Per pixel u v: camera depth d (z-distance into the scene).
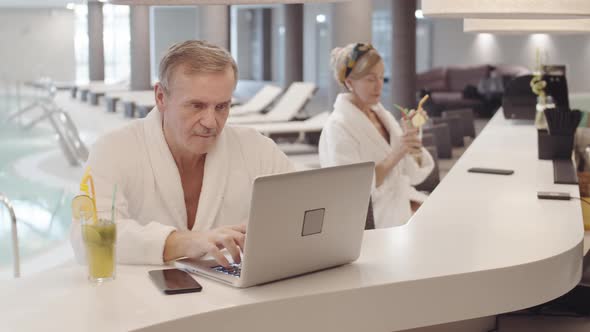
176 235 2.19
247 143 2.63
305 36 23.14
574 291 2.76
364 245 2.39
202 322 1.78
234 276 1.99
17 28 12.20
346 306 1.96
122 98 16.53
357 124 4.08
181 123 2.26
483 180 3.67
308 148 10.99
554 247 2.37
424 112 3.98
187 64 2.21
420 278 2.04
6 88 11.76
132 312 1.78
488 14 3.38
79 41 28.72
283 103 12.19
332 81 10.91
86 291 1.93
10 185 8.41
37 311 1.79
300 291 1.93
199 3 2.72
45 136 11.63
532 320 2.70
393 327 2.02
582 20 4.53
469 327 2.58
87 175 2.01
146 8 19.89
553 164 4.01
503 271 2.13
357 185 2.06
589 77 18.52
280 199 1.88
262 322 1.86
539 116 5.89
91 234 1.98
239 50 26.53
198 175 2.55
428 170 4.28
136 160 2.46
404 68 12.70
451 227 2.64
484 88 15.78
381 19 22.14
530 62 19.17
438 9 3.34
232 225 2.37
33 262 5.46
